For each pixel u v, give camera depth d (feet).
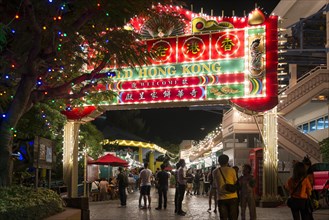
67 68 46.80
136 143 135.44
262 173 70.08
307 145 80.18
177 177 57.47
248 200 41.70
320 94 88.38
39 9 37.91
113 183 98.99
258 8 65.16
